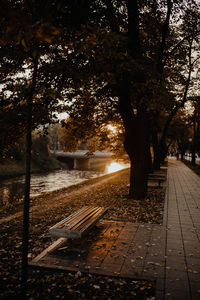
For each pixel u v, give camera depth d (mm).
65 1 4125
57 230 5309
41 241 6305
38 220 8352
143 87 7051
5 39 3428
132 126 11609
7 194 24422
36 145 53594
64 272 4695
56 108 5398
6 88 5086
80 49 4082
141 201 11141
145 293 4008
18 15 2479
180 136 34344
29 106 3730
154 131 24234
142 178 11875
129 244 6023
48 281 4367
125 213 9062
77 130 13383
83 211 6863
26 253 3555
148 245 5949
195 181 19219
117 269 4742
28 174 3566
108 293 4004
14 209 10578
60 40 4488
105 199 11828
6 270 4719
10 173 38750
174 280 4363
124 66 4840
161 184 17109
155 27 11195
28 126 3643
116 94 9875
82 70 5395
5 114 4012
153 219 8312
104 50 3908
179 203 11039
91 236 6523
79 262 5008
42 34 2582
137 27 9805
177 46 14125
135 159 11844
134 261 5090
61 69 5074
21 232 7031
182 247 5887
